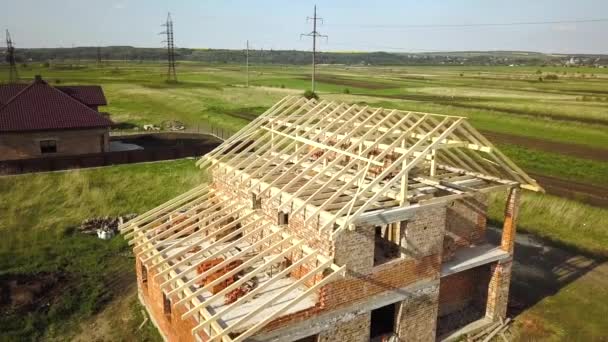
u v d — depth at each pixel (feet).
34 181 85.20
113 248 65.92
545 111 192.85
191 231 53.36
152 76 383.45
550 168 110.11
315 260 37.93
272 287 40.52
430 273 43.24
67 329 47.29
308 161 54.39
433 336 45.57
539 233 74.74
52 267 59.47
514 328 49.55
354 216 35.32
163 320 44.50
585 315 52.11
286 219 45.37
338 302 37.63
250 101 232.32
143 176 92.17
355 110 54.44
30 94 105.70
